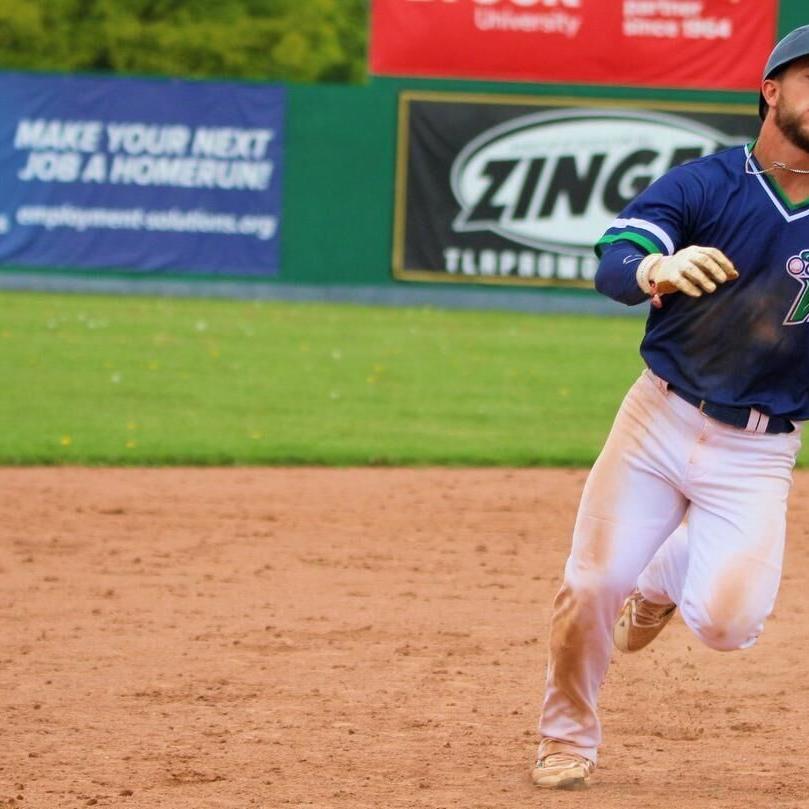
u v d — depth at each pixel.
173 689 21.73
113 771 17.91
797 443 16.69
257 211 83.25
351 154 82.38
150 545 32.22
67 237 83.81
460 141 81.88
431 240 82.62
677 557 17.55
